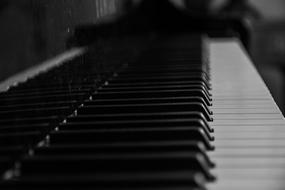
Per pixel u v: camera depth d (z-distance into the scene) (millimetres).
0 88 402
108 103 520
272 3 2363
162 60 779
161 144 387
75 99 509
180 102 517
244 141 424
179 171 360
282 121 479
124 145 388
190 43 1033
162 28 1263
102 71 652
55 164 365
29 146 396
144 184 341
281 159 387
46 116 449
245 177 358
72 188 342
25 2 396
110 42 766
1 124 411
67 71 499
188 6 1797
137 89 577
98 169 363
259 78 678
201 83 607
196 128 418
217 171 368
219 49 1022
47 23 452
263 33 2078
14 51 374
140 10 1146
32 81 428
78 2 550
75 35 537
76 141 417
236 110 519
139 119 464
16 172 365
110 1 788
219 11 2086
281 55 2086
